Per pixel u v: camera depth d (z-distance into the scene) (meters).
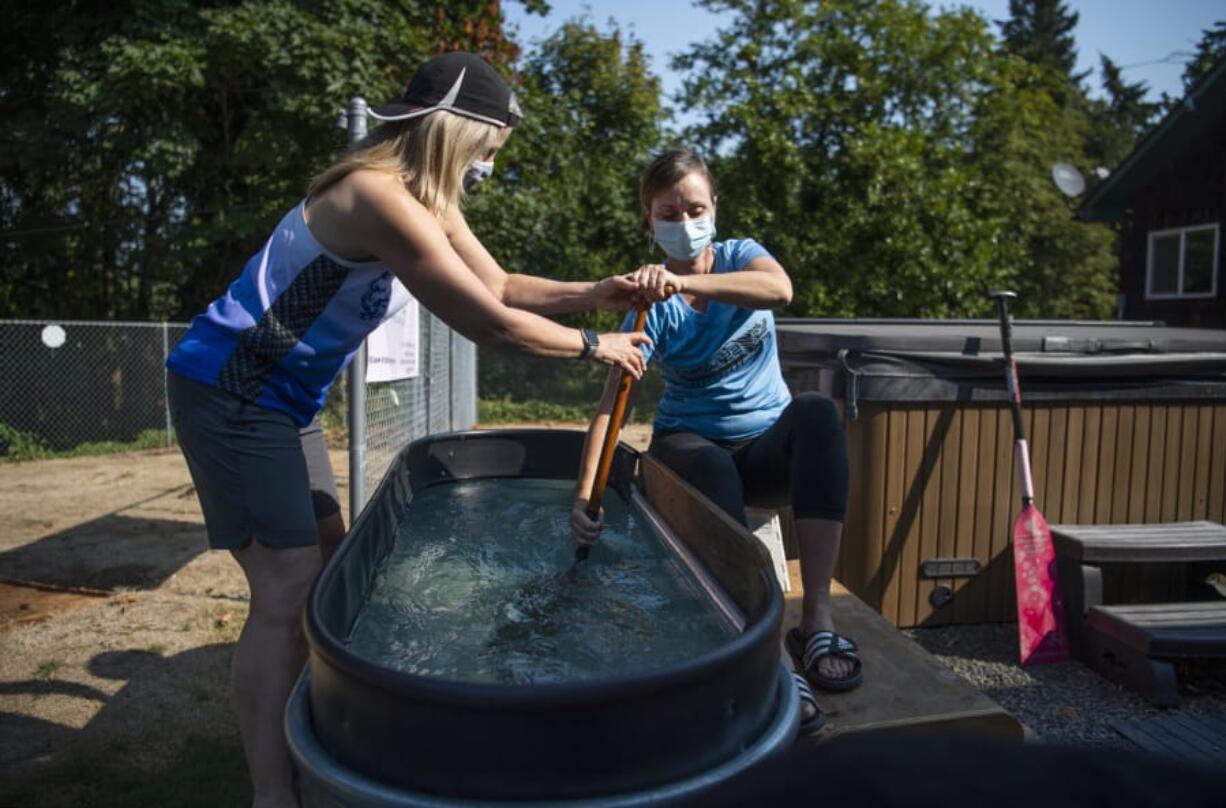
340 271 1.65
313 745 1.06
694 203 2.23
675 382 2.45
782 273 2.17
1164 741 2.78
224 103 10.38
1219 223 10.21
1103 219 12.25
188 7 9.95
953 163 13.97
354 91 9.84
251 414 1.67
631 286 2.06
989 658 3.43
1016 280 17.56
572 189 13.87
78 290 11.11
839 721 1.57
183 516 5.98
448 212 1.86
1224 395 3.71
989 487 3.57
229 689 3.15
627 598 1.69
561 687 0.92
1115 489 3.69
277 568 1.70
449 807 0.92
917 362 3.42
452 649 1.42
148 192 11.00
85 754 2.67
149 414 10.73
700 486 2.05
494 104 1.73
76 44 9.96
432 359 5.50
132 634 3.67
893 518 3.50
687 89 14.37
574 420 13.33
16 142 9.80
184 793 2.44
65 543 5.19
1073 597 3.40
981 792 0.33
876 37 13.77
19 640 3.60
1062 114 21.53
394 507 2.24
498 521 2.40
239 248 11.01
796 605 2.29
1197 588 3.76
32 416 10.45
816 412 1.92
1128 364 3.57
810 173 13.38
